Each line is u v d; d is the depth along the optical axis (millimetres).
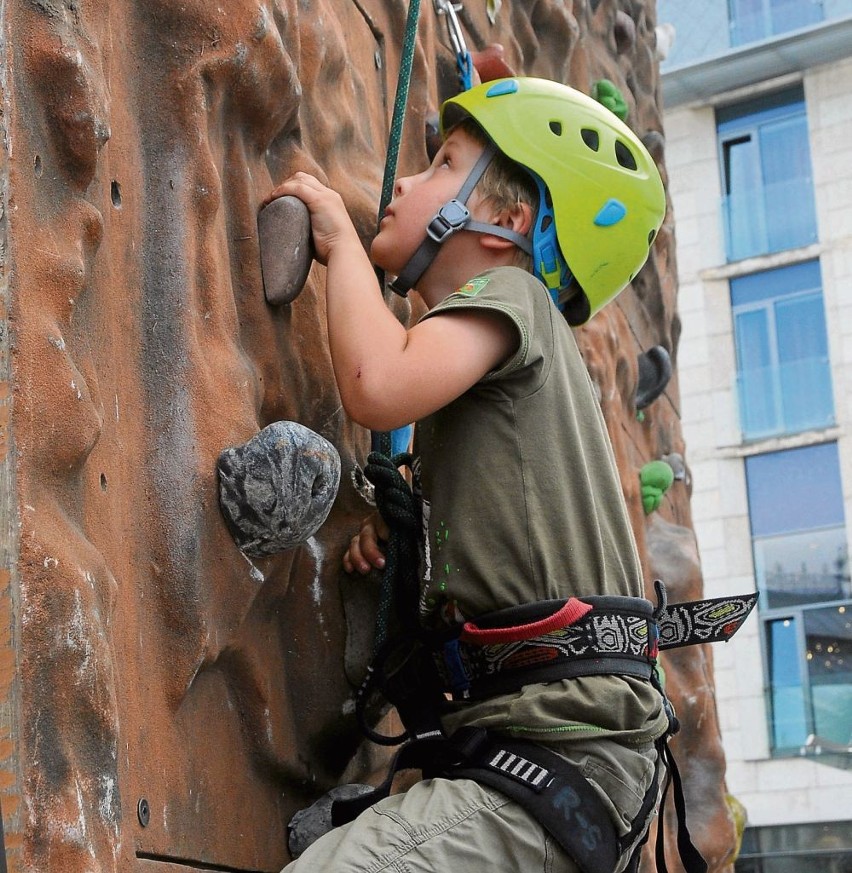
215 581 1405
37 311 1182
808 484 13523
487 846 1309
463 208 1647
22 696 1094
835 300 13766
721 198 14422
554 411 1506
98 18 1347
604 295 1696
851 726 12508
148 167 1468
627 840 1386
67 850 1097
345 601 1696
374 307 1513
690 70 14305
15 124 1191
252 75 1552
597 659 1412
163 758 1329
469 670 1455
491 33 2811
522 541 1443
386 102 2250
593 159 1672
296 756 1600
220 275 1491
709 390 14039
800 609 13141
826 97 14141
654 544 3574
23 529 1123
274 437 1413
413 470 1608
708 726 3479
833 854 12156
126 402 1357
